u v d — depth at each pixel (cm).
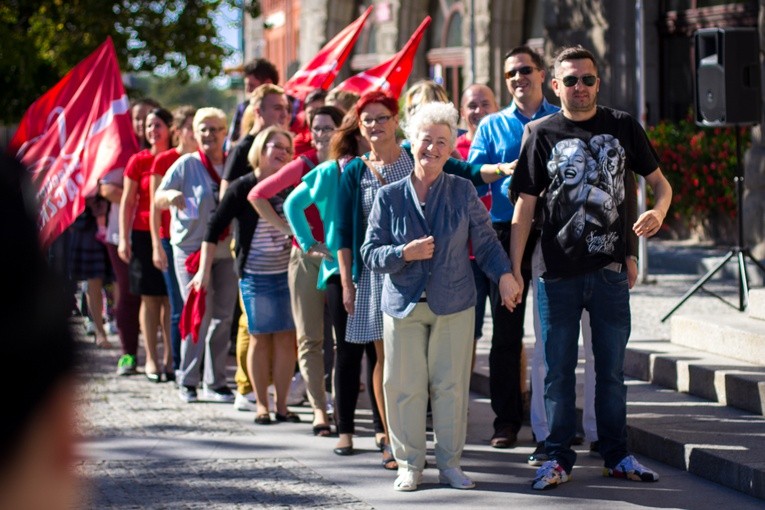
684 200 2120
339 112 980
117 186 1310
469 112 1040
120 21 2267
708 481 782
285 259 1020
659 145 2150
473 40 2141
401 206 775
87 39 2244
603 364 786
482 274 934
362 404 1123
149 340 1280
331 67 1482
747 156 1806
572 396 788
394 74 1316
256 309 1016
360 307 847
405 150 855
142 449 926
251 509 743
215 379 1152
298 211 891
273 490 794
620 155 758
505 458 877
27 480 88
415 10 3219
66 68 2228
